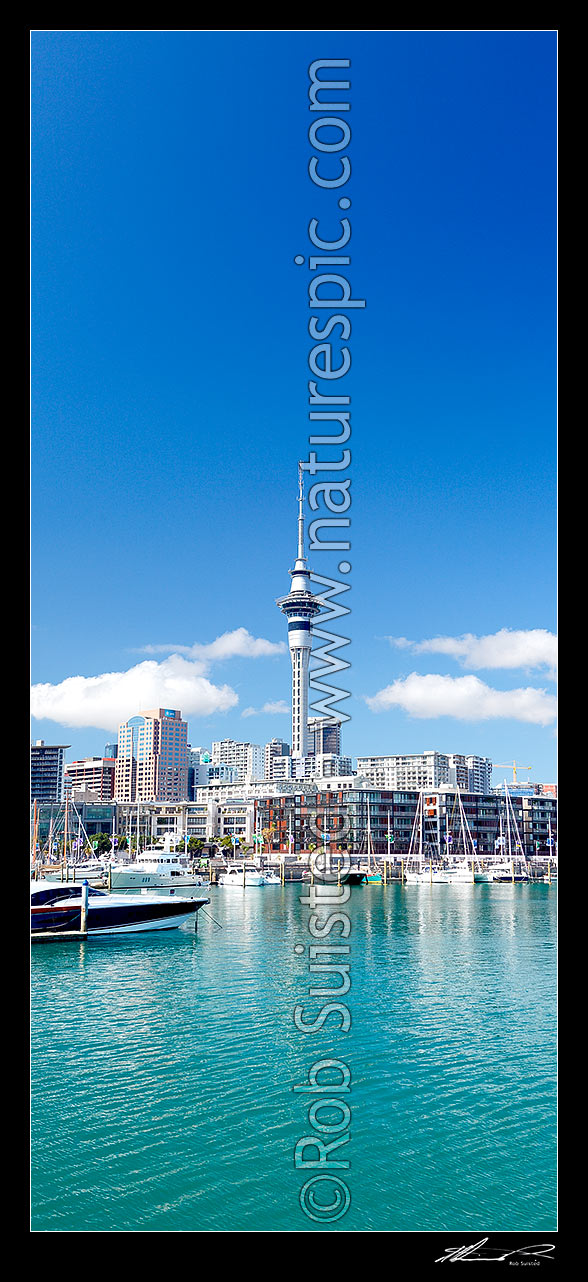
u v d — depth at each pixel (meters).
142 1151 26.72
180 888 122.81
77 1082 33.34
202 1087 32.78
